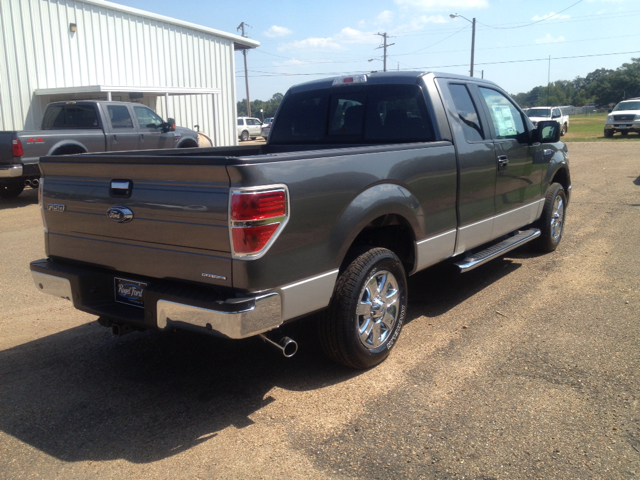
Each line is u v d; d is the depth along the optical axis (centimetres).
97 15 1658
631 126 2838
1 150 1019
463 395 328
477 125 474
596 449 272
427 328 434
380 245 409
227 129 2162
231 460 273
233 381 359
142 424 309
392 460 269
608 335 405
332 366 375
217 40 2070
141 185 310
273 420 309
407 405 319
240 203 273
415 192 386
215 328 282
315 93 511
